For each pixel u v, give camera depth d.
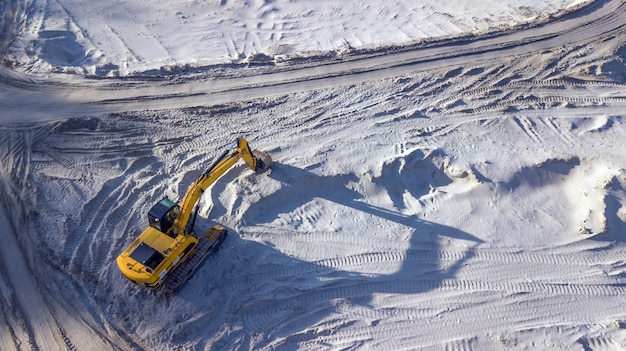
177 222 14.73
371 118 19.92
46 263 15.61
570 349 13.72
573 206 16.86
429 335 14.16
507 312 14.53
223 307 14.70
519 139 18.77
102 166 18.53
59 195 17.50
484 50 23.28
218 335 14.18
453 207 16.91
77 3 29.19
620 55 22.56
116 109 20.72
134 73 22.58
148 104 20.98
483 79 21.62
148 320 14.38
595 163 17.55
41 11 28.02
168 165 18.50
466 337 14.05
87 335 14.08
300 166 17.92
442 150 18.14
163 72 22.67
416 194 17.47
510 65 22.30
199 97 21.33
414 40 24.34
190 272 14.84
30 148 19.11
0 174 18.17
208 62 23.41
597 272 15.35
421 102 20.61
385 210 16.95
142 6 29.78
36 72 22.58
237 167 18.09
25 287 15.08
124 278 15.26
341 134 19.23
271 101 20.98
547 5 29.17
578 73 21.64
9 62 23.09
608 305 14.66
